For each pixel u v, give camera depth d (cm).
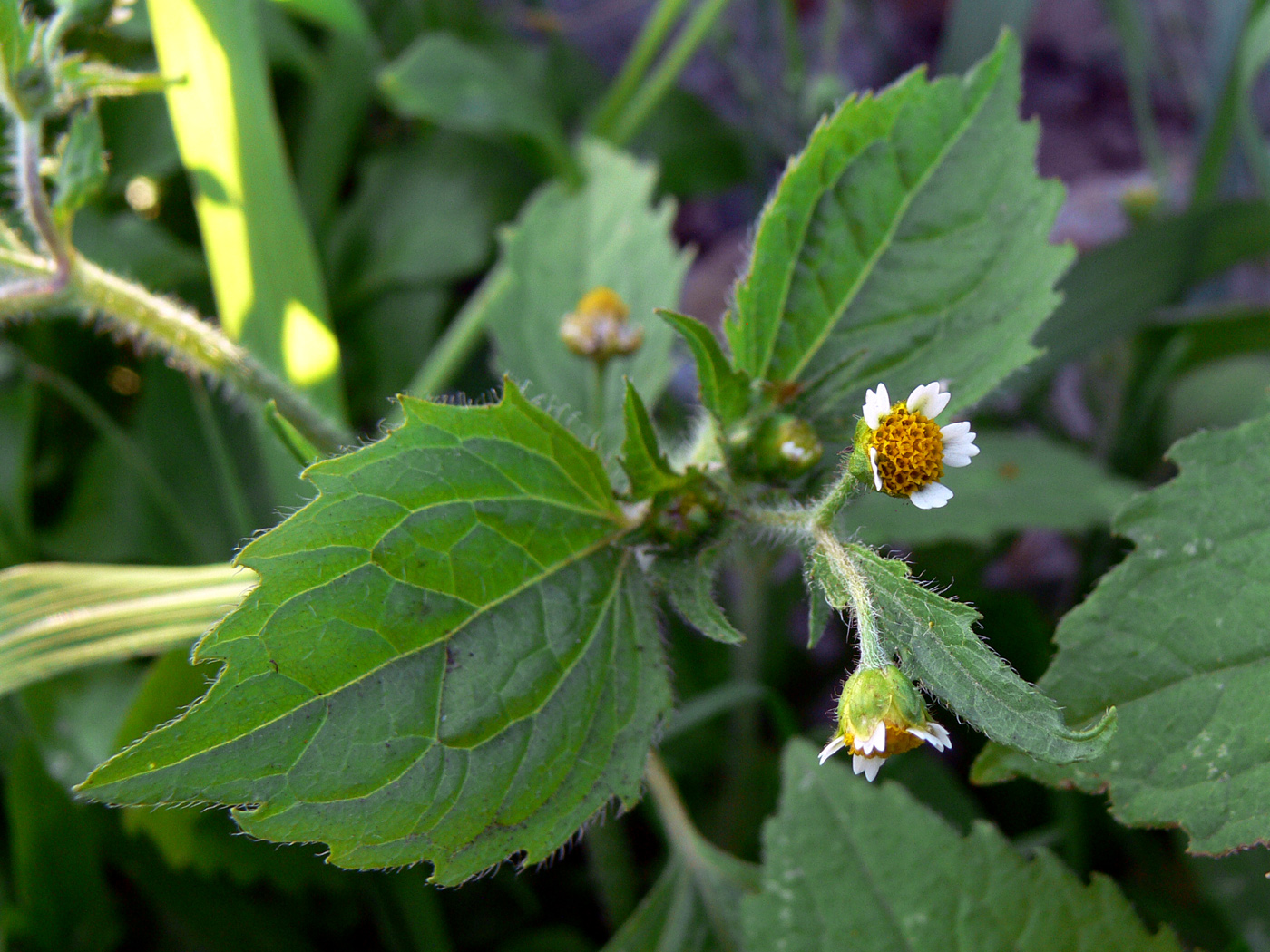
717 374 7
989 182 8
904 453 6
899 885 8
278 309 10
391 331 14
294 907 11
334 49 15
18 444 12
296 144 15
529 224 11
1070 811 11
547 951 11
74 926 10
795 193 8
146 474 12
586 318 9
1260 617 6
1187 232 13
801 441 7
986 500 11
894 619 6
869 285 8
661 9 15
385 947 11
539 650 6
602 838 10
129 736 9
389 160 15
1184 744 6
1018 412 15
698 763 12
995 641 12
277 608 6
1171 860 11
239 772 6
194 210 15
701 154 17
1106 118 21
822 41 21
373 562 6
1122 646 7
